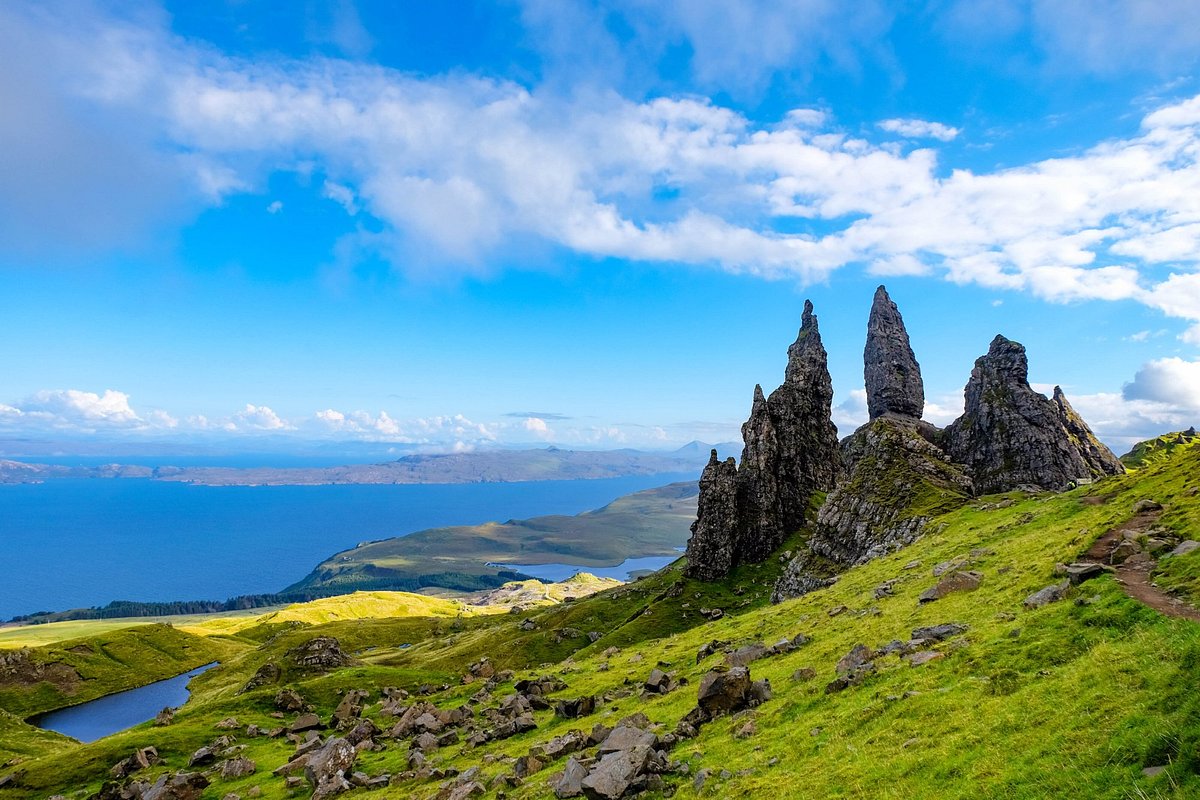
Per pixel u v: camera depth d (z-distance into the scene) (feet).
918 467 567.59
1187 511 180.96
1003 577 199.52
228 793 238.48
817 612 293.84
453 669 628.69
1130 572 145.48
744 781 115.03
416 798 172.65
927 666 136.98
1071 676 102.94
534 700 271.69
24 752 495.41
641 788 127.95
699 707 167.73
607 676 303.89
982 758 89.97
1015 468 572.10
